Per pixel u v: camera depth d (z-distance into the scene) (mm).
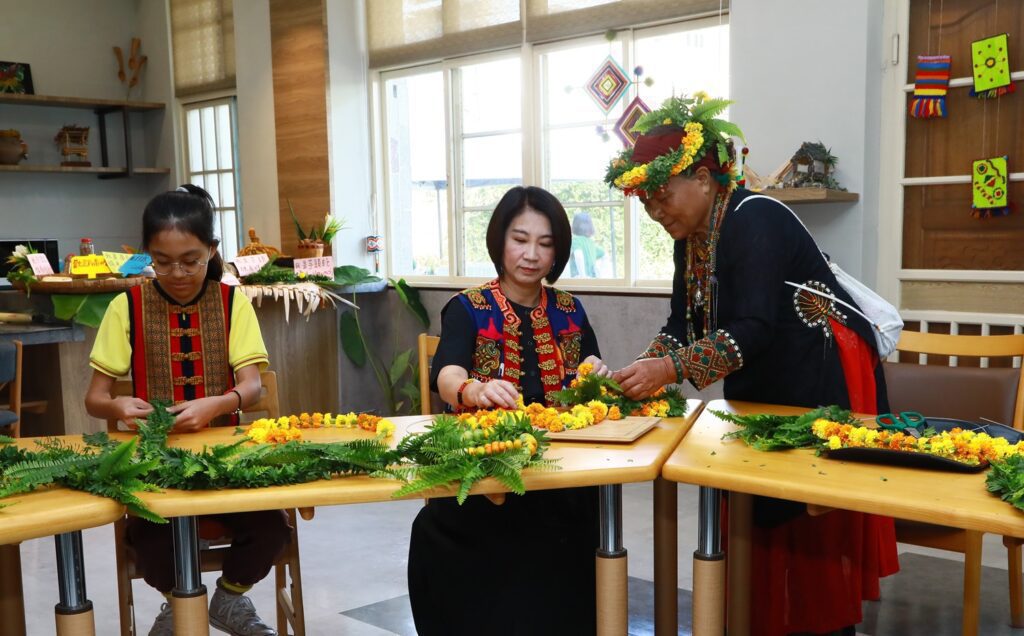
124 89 7461
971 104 3621
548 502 2041
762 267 2080
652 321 4574
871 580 2201
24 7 7008
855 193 3717
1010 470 1497
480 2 5164
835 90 3756
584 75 4828
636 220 4711
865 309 2217
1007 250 3605
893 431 1812
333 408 5613
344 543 3656
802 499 1559
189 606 1636
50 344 4480
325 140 5660
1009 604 2904
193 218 2109
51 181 7191
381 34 5715
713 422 2105
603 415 2064
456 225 5559
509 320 2199
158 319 2230
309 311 5043
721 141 2094
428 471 1591
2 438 1845
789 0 3846
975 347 2611
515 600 1979
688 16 4359
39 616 2938
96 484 1564
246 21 6102
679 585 3117
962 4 3611
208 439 2006
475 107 5379
